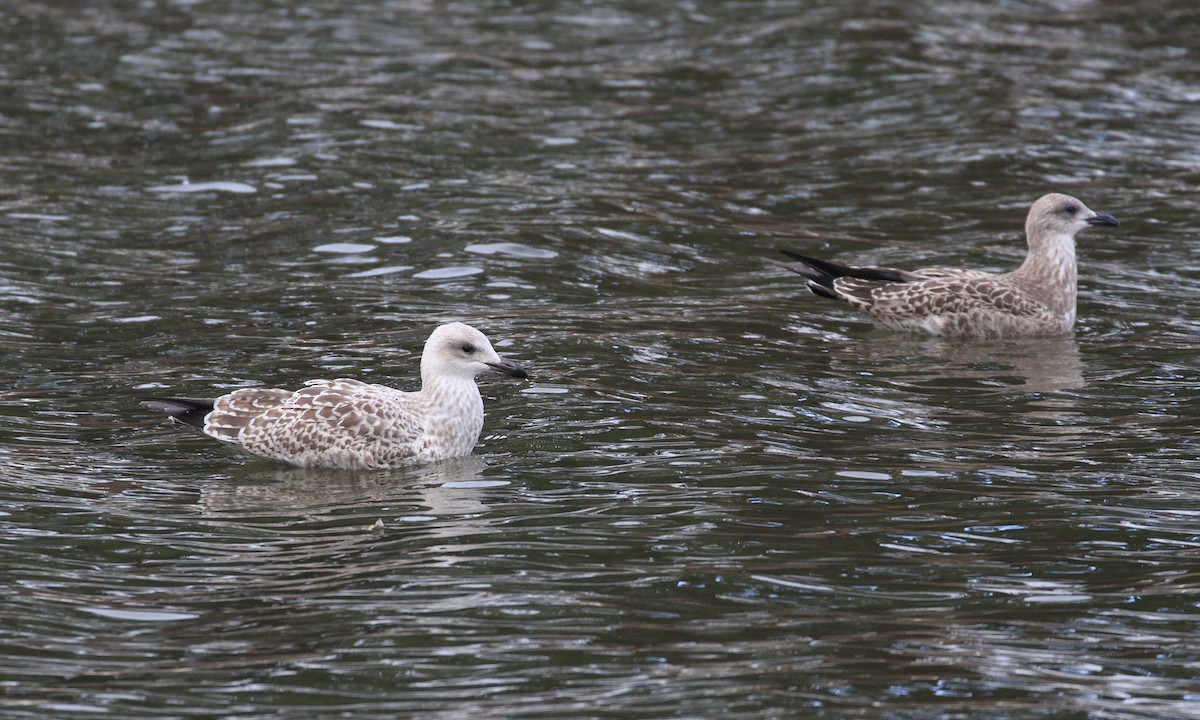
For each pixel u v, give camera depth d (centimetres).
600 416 1438
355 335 1688
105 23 3309
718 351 1656
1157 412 1459
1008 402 1496
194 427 1358
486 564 1098
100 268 1945
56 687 912
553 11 3512
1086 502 1223
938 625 1005
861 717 885
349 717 880
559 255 2009
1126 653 969
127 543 1138
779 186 2381
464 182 2341
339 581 1070
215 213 2194
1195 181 2380
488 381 1543
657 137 2633
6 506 1199
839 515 1195
